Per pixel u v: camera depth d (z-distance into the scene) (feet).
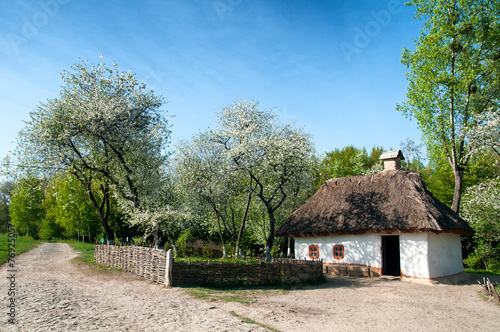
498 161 85.25
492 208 71.61
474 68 65.98
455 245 57.57
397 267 66.95
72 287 38.42
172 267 41.11
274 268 45.80
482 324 28.25
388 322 28.48
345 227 56.54
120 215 129.49
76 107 62.13
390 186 59.82
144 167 68.18
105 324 23.72
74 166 64.44
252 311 29.94
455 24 67.36
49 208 164.04
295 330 24.94
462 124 70.49
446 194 96.58
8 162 60.54
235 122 85.92
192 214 77.51
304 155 73.20
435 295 40.68
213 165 83.15
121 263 54.54
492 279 53.42
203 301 32.83
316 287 45.62
